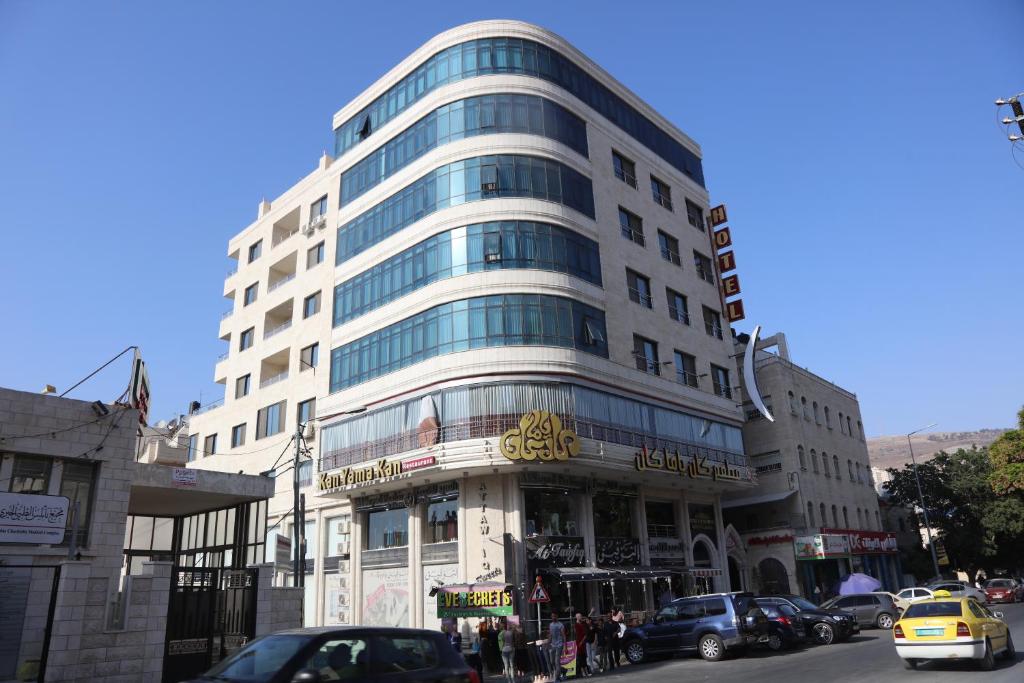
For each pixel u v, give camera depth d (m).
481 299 29.06
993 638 16.41
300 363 38.69
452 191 31.14
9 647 16.34
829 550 39.66
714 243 43.31
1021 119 15.42
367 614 31.00
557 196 31.47
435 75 33.84
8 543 17.25
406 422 29.75
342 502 33.53
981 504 51.88
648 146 39.94
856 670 16.88
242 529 27.41
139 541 30.33
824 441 47.12
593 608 28.47
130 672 15.73
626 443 30.47
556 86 33.69
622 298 33.38
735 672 18.48
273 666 7.87
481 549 27.12
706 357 38.72
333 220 38.62
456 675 9.31
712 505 37.62
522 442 26.06
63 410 19.08
